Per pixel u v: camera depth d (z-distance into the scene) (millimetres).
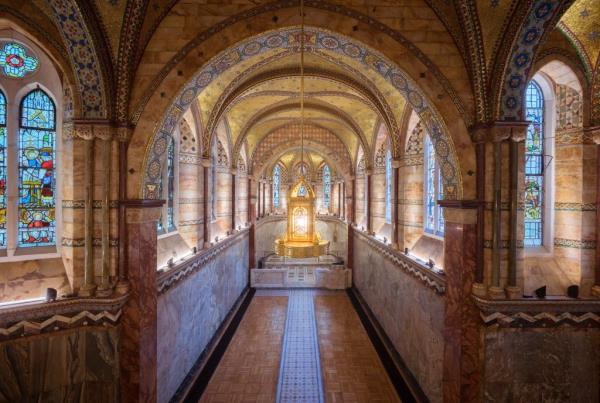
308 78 9477
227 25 5410
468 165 5250
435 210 7367
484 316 4992
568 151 5785
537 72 5918
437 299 6012
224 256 10375
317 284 14562
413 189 8250
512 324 5012
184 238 8094
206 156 8773
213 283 9180
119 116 5168
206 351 8430
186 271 7137
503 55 4793
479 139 5102
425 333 6570
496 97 4941
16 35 5059
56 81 5395
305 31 5617
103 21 4855
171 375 6336
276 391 6926
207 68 5578
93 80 4938
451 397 5344
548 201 6051
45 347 4754
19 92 5156
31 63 5246
